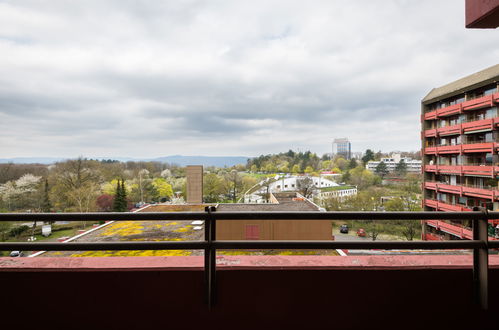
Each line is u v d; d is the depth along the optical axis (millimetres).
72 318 1305
